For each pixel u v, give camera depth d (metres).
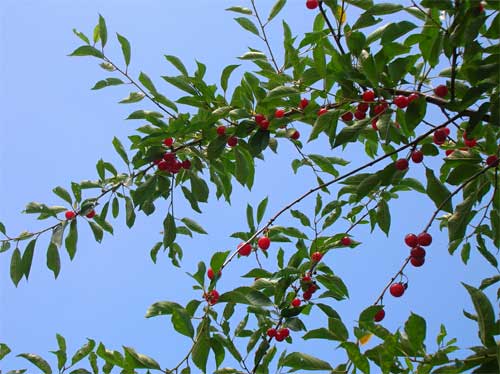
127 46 3.57
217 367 2.71
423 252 2.89
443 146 3.54
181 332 2.55
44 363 3.25
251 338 3.13
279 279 3.35
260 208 3.60
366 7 3.03
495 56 2.53
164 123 3.43
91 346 3.28
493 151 3.05
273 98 2.92
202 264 2.91
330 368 2.28
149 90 3.50
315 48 2.81
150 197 3.59
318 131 2.83
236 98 3.36
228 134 3.31
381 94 2.71
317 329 2.40
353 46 2.79
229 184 3.80
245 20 3.47
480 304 1.97
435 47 2.68
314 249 3.55
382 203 3.40
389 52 2.68
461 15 2.49
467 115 2.69
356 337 2.27
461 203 2.69
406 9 3.05
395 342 2.05
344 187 3.62
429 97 2.83
